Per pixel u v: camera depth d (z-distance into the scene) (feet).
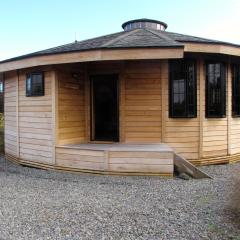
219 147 30.27
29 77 29.32
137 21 36.65
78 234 12.96
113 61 28.43
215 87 29.68
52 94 26.91
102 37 33.12
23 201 17.44
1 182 22.39
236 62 31.73
